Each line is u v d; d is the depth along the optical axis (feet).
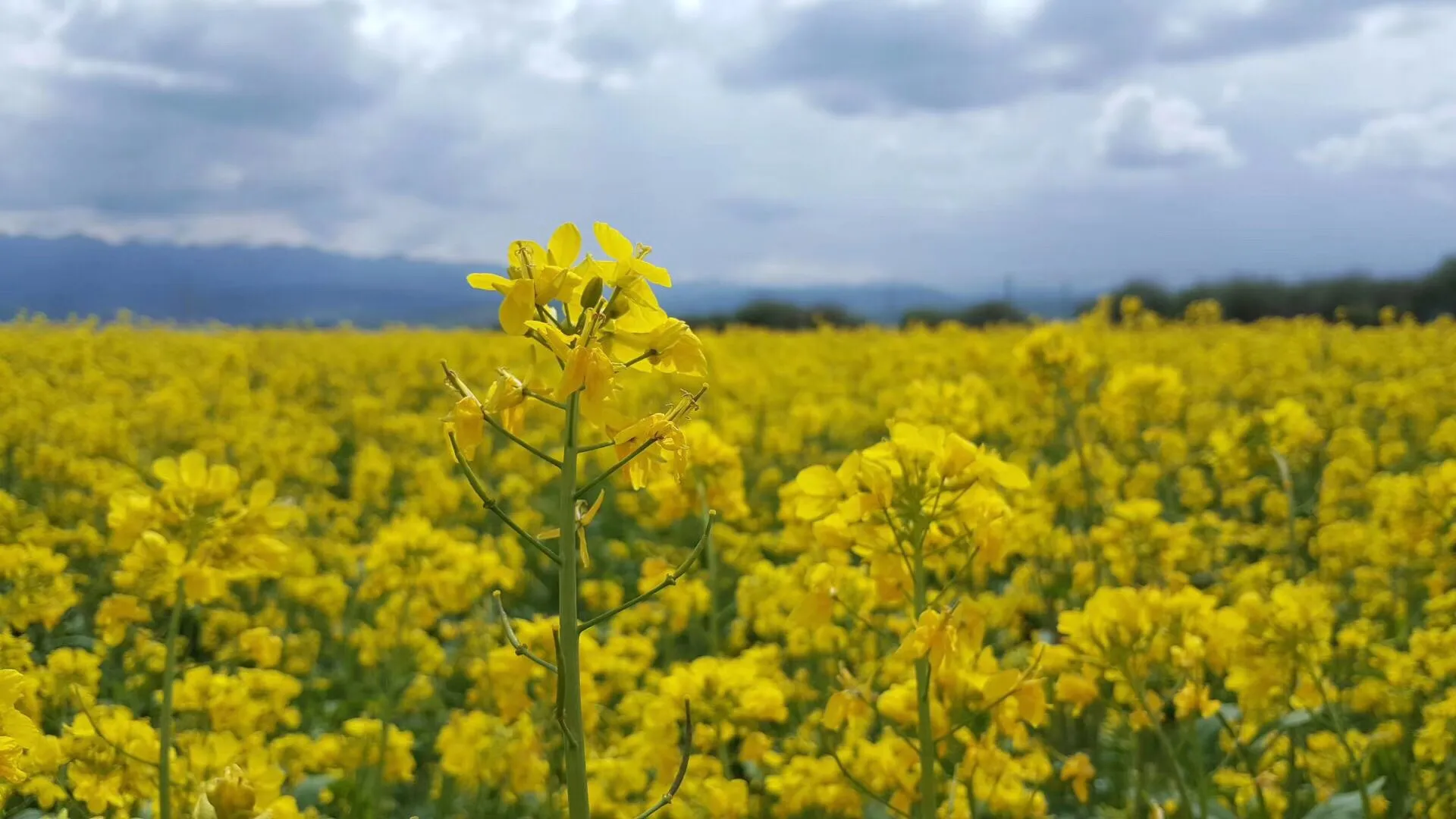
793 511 2.44
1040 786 2.05
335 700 2.80
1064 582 2.96
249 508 1.55
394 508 4.79
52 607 2.30
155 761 1.63
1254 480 3.63
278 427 5.48
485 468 5.07
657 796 1.87
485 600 2.68
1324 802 1.82
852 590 2.13
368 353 10.53
